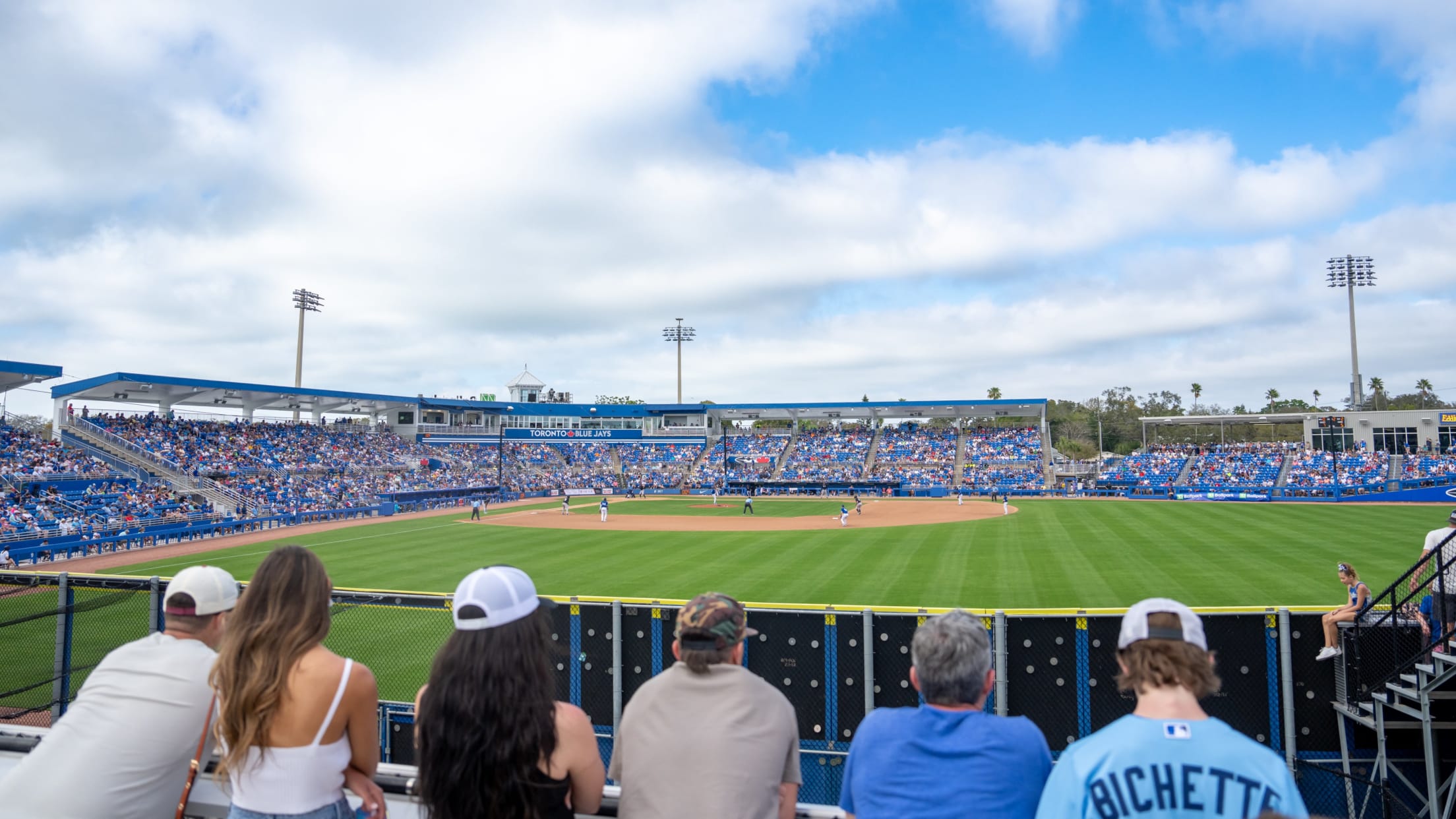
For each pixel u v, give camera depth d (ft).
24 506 115.75
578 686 27.25
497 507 192.13
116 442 160.45
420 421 254.27
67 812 9.50
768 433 294.66
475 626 8.66
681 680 9.82
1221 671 24.73
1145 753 7.66
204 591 11.09
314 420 239.91
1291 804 7.38
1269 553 83.51
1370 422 212.02
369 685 10.04
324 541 115.55
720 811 8.90
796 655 26.07
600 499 222.89
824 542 107.04
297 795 9.39
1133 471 219.61
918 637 9.86
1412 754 23.81
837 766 25.34
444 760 8.40
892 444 267.39
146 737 9.93
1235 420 230.27
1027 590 65.57
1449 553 24.97
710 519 151.64
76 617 45.65
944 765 9.12
